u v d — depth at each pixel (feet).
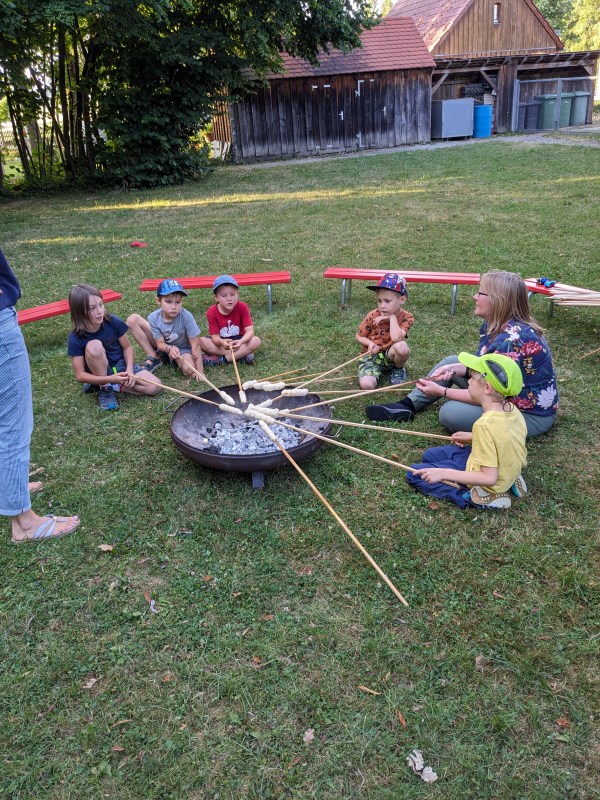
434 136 75.46
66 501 11.58
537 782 6.66
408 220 32.63
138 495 11.69
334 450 12.84
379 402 14.80
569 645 8.17
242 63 55.52
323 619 8.77
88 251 31.04
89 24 48.14
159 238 32.94
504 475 10.37
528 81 76.79
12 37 43.37
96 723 7.52
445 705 7.49
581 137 63.67
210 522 10.84
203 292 23.62
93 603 9.26
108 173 55.83
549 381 12.25
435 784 6.70
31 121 58.23
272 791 6.71
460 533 10.26
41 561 10.14
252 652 8.33
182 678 8.03
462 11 81.00
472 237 28.19
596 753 6.90
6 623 8.98
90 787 6.83
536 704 7.45
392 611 8.86
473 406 12.25
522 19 84.89
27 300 23.59
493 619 8.62
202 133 71.51
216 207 41.50
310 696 7.68
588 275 21.93
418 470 10.84
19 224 40.34
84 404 15.44
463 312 20.08
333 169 55.67
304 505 11.17
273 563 9.82
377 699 7.63
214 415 13.20
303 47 59.93
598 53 77.77
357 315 20.12
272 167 61.62
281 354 17.61
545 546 9.87
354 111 69.97
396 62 69.31
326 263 26.02
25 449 9.95
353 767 6.90
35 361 18.30
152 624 8.84
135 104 53.21
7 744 7.32
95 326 14.82
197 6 54.03
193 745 7.22
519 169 45.96
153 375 15.87
